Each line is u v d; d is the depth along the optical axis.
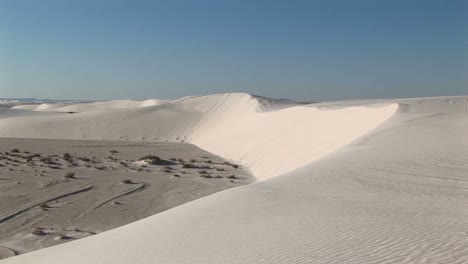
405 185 14.73
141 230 13.01
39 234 20.61
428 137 26.55
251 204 13.55
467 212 10.48
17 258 14.01
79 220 23.42
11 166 44.91
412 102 58.22
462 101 59.12
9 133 99.69
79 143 82.00
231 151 61.03
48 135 98.31
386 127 33.44
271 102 101.19
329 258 7.79
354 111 46.22
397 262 7.18
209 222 12.02
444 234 8.52
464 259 7.01
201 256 9.06
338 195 13.74
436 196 12.77
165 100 178.75
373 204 12.09
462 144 23.23
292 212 11.84
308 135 45.34
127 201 28.19
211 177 38.66
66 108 190.25
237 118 90.00
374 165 18.88
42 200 28.23
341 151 24.80
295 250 8.50
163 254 9.73
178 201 28.19
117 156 59.91
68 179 36.72
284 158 41.88
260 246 9.09
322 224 10.20
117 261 9.93
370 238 8.70
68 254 12.12
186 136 96.19
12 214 24.52
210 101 113.88
